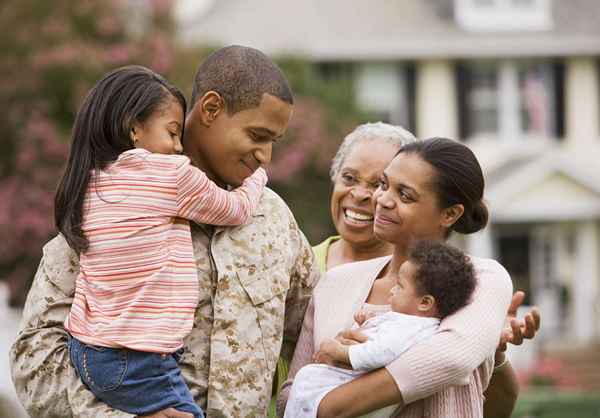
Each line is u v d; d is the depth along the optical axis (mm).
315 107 24188
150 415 4199
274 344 4496
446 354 4141
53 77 22250
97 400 4262
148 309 4238
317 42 28531
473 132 28953
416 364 4145
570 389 22625
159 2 23844
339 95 25828
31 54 22188
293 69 25688
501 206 28422
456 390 4348
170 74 22656
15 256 22047
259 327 4457
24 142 21797
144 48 22547
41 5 22844
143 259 4270
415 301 4281
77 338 4277
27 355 4391
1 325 15211
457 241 28797
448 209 4504
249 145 4484
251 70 4469
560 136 29031
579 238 29609
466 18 29016
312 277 4848
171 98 4465
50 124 21828
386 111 28984
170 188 4324
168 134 4438
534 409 14305
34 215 21828
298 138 23500
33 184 21906
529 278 29703
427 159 4477
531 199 28750
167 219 4328
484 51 28422
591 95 29094
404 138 5613
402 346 4195
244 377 4391
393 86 28984
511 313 4867
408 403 4270
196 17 30203
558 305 29453
